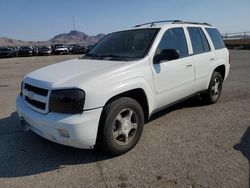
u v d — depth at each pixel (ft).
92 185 9.85
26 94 12.34
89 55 15.56
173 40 15.19
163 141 13.35
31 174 10.77
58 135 10.62
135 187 9.60
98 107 10.71
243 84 27.89
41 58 100.94
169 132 14.51
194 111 18.16
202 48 17.81
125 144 12.06
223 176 10.02
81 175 10.56
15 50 131.13
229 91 24.52
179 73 14.99
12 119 17.69
